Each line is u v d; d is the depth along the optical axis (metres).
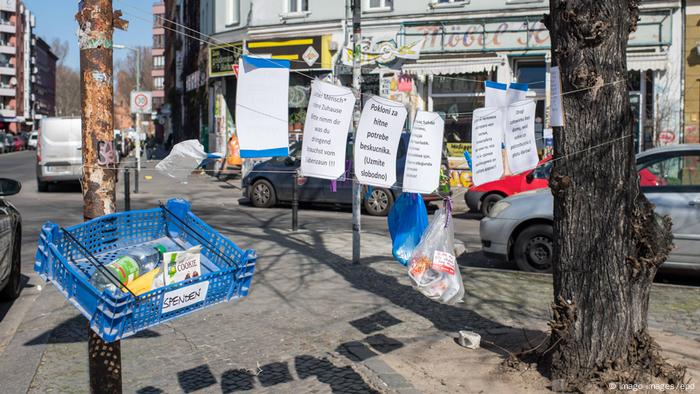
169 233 4.07
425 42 20.12
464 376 4.75
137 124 22.34
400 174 12.70
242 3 23.67
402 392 4.51
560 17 4.43
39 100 123.69
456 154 19.75
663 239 4.46
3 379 4.98
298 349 5.60
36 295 7.86
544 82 19.16
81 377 5.04
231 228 11.95
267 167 16.33
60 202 16.88
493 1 19.25
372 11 20.72
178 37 43.84
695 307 6.73
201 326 6.26
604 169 4.37
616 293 4.39
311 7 21.88
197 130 30.27
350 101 4.16
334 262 8.93
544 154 13.08
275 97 3.77
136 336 5.98
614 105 4.36
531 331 5.79
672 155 8.07
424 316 6.41
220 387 4.84
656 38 17.77
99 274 3.29
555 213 4.62
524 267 8.48
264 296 7.27
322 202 15.75
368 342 5.65
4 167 33.97
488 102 4.38
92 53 3.49
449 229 4.65
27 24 109.94
